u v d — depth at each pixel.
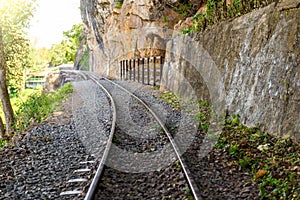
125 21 29.84
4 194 5.67
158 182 5.70
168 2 21.56
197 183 5.37
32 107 15.91
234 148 6.99
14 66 23.84
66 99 18.55
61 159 7.37
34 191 5.66
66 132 10.04
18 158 7.73
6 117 15.28
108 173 6.06
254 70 9.20
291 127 7.00
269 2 9.43
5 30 20.64
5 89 15.28
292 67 7.50
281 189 5.12
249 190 5.16
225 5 12.74
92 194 4.96
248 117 8.77
